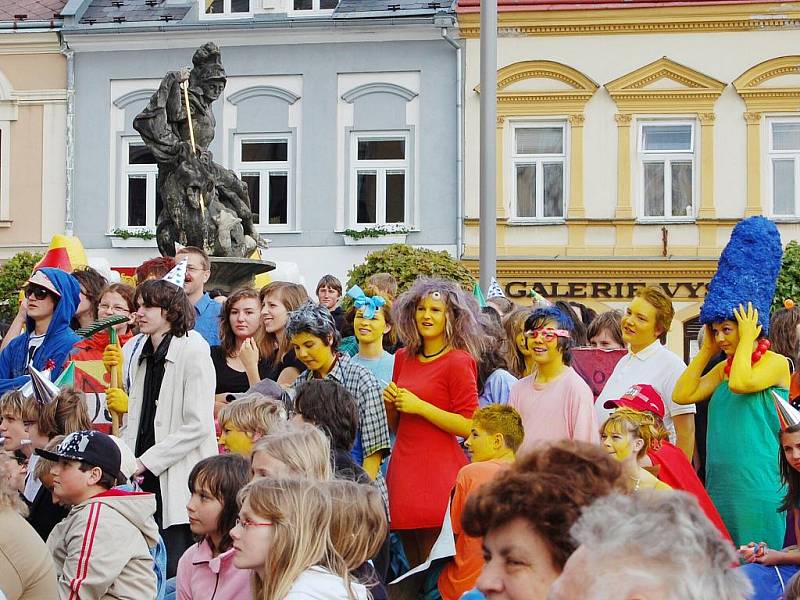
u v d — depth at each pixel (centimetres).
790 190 3114
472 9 3145
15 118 3288
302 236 3225
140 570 646
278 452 597
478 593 481
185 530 782
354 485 519
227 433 726
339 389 727
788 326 967
